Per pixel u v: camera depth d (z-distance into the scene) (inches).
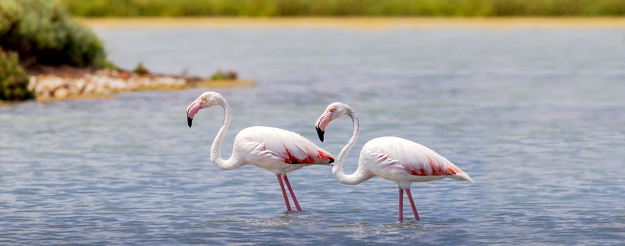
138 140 639.8
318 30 2087.8
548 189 469.7
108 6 2321.6
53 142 629.0
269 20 2310.5
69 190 470.0
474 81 1112.2
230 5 2391.7
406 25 2192.4
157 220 407.2
